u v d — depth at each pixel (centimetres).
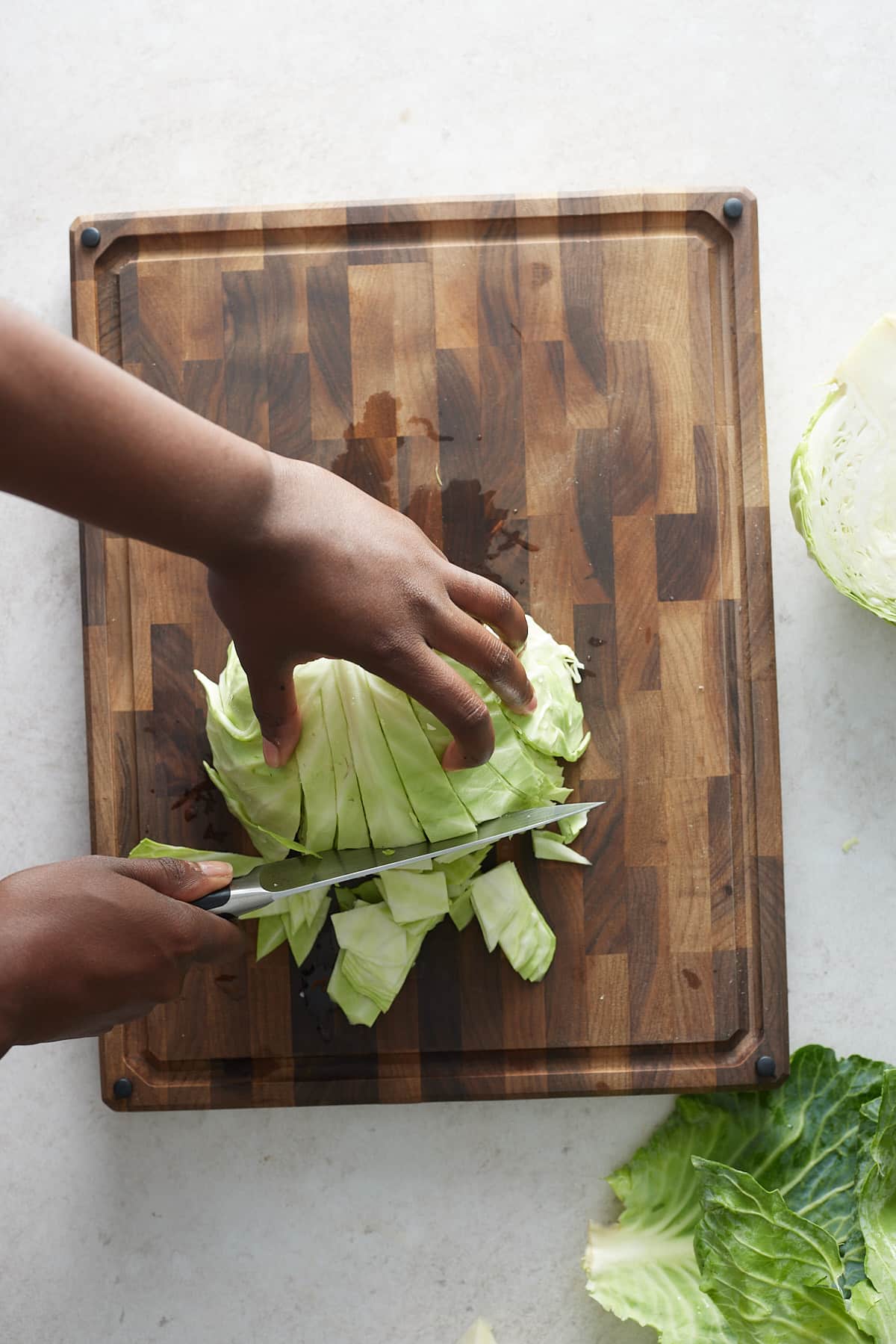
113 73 118
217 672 112
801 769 117
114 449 64
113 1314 116
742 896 111
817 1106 112
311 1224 116
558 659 109
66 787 117
